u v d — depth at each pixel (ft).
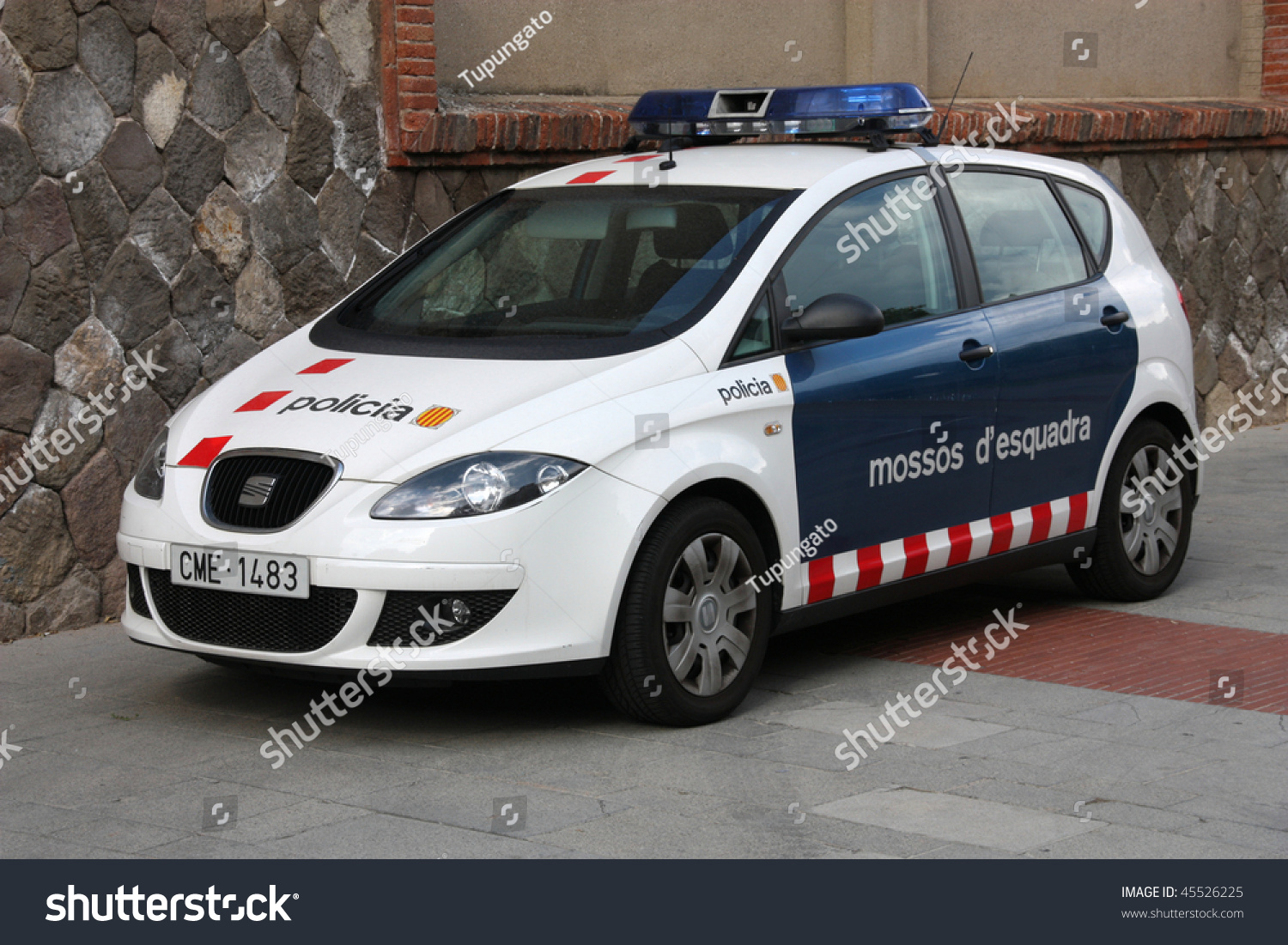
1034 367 20.07
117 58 21.53
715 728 16.69
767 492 17.02
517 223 19.58
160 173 22.12
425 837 13.58
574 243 18.78
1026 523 20.24
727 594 16.81
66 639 21.13
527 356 16.83
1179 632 20.68
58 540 21.48
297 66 23.56
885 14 33.27
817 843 13.32
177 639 16.53
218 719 17.26
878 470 18.30
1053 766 15.34
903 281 19.04
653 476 15.89
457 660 15.21
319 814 14.21
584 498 15.53
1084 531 21.25
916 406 18.61
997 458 19.77
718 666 16.76
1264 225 38.75
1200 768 15.25
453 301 18.74
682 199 18.89
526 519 15.25
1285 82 40.68
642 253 18.22
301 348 18.52
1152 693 17.92
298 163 23.68
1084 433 20.98
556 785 14.87
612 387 16.15
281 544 15.51
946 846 13.24
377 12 24.49
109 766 15.69
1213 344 37.86
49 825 14.06
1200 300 37.47
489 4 27.73
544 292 18.30
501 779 15.07
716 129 21.08
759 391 16.97
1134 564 22.09
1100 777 14.99
